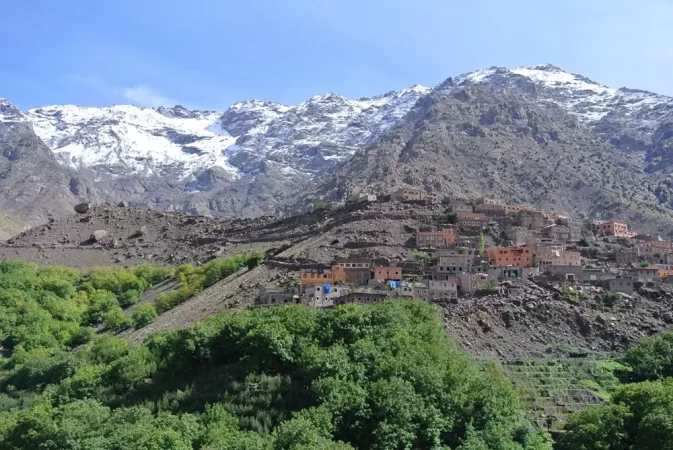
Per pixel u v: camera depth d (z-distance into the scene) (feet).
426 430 498.69
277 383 566.36
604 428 536.83
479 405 538.47
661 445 516.32
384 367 549.13
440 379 541.75
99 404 558.15
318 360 556.10
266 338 604.49
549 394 643.45
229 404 538.06
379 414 498.28
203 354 637.30
